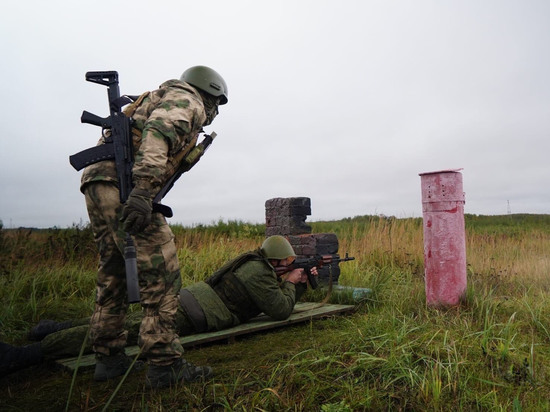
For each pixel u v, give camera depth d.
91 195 2.70
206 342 3.71
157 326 2.65
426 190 4.68
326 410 2.27
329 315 4.72
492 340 3.36
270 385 2.58
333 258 4.73
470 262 8.53
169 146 2.47
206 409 2.36
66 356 3.22
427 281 4.67
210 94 2.92
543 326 3.85
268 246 4.43
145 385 2.69
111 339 2.93
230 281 4.04
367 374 2.77
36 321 4.76
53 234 7.84
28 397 2.71
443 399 2.46
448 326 3.83
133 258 2.34
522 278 7.23
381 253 8.82
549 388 2.66
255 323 4.19
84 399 2.59
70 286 6.11
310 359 2.99
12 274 6.14
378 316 4.36
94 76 2.73
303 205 6.73
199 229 12.95
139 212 2.30
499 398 2.51
